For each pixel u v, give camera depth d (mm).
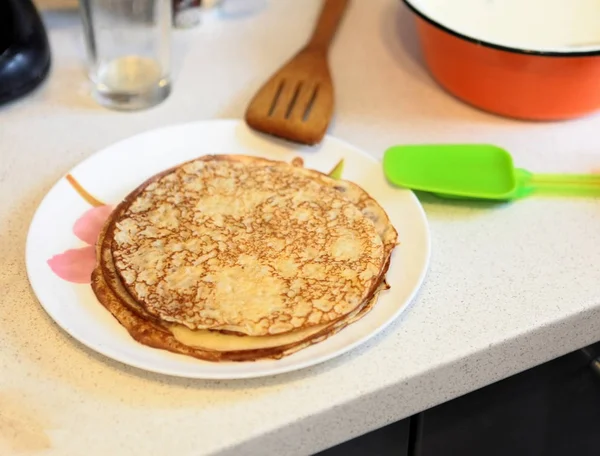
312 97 555
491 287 444
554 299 438
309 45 618
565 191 512
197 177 476
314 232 441
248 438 359
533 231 484
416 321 419
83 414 364
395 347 404
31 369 383
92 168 494
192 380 381
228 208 456
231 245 431
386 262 432
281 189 472
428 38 567
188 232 438
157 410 368
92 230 458
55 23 657
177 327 388
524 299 437
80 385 377
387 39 667
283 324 383
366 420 396
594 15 596
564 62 509
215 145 524
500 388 492
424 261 440
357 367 392
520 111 569
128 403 370
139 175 500
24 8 562
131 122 561
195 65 623
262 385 380
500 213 497
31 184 500
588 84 534
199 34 660
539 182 514
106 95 579
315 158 515
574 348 458
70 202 472
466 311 427
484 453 536
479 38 516
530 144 558
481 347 408
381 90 606
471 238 477
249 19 684
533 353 437
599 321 448
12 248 452
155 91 583
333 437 391
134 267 414
